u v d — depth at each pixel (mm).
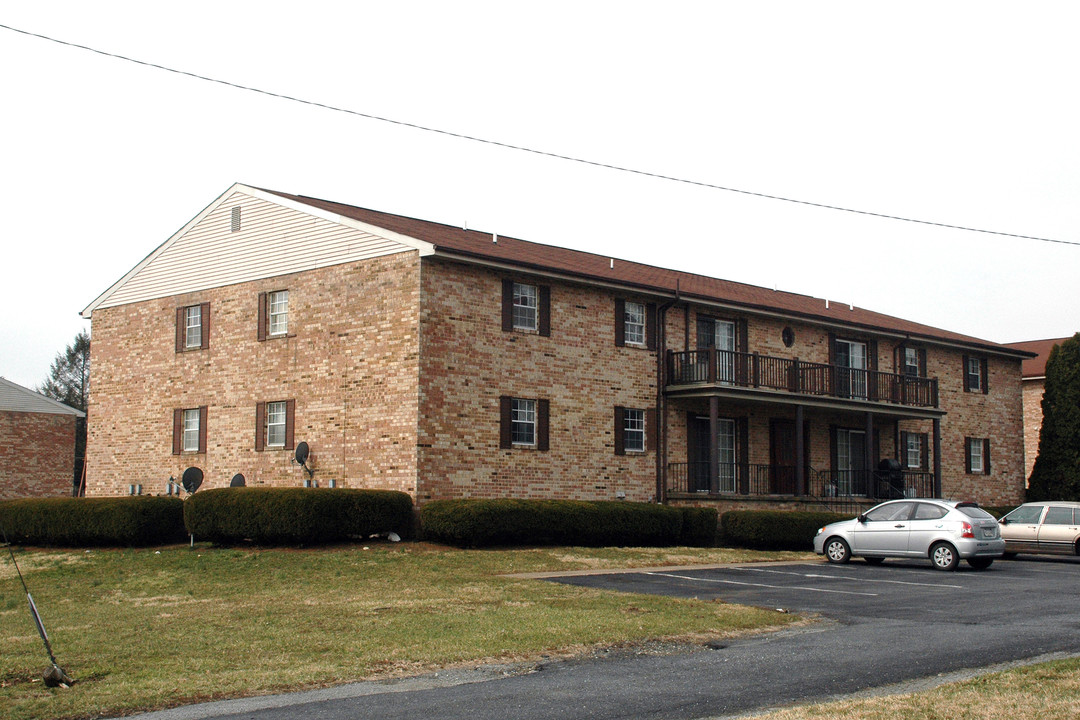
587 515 25766
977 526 22328
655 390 30250
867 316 40812
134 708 9820
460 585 18375
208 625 14445
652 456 30000
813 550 28250
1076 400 40094
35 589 19625
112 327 33781
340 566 21062
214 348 30609
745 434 32344
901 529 22969
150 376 32375
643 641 13023
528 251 31047
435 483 25250
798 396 31516
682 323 31281
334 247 27719
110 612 16172
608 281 28734
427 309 25469
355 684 10766
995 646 12492
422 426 25109
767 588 18531
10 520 27797
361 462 26281
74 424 44406
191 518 24906
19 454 42469
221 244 30938
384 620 14531
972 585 19281
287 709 9641
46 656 12281
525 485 26984
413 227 29250
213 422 30328
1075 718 8820
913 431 38000
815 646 12594
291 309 28625
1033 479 40938
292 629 13906
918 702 9391
